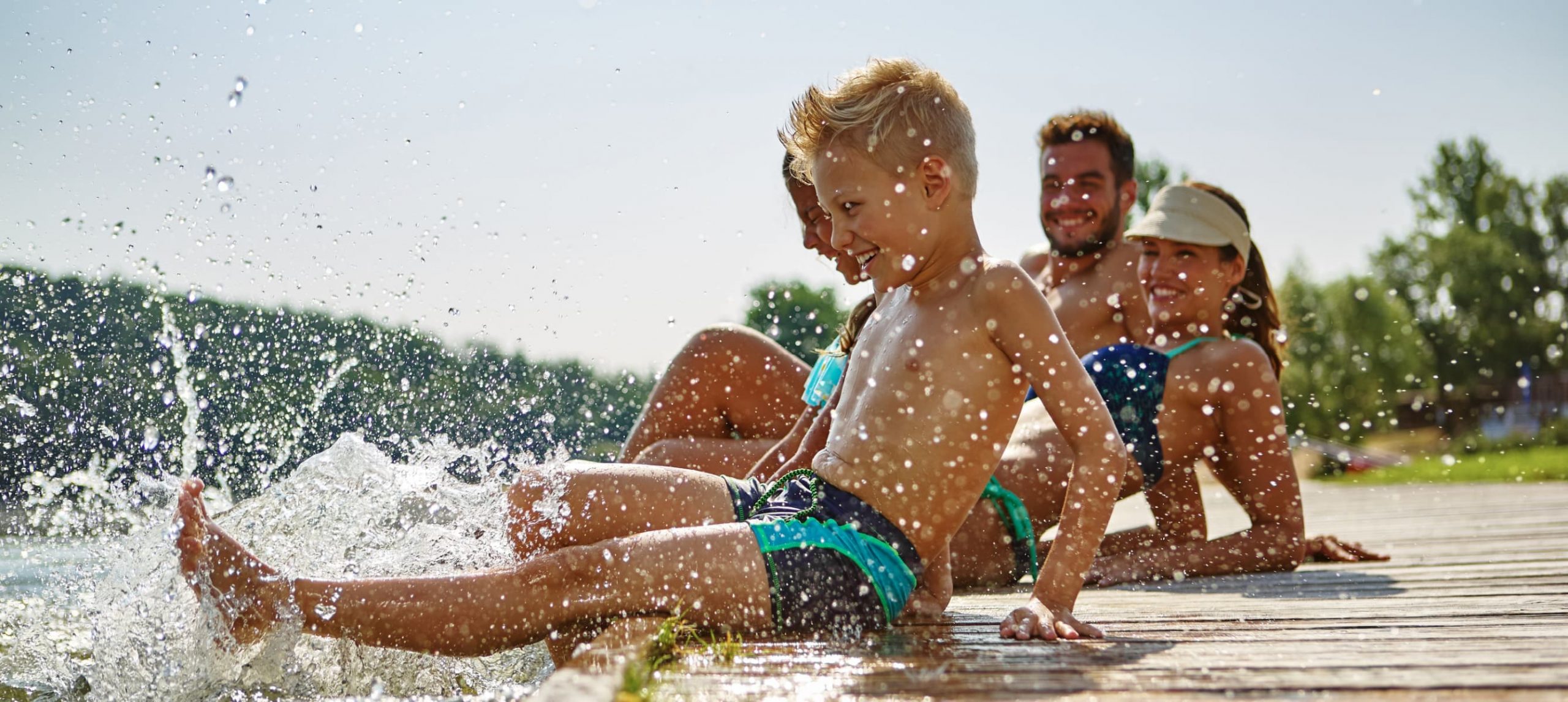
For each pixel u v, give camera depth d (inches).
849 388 84.1
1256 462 123.0
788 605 72.5
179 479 74.9
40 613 81.7
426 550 82.0
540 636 69.4
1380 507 270.2
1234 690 54.3
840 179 80.4
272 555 81.9
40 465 104.0
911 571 77.6
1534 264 1040.8
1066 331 144.1
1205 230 125.3
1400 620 77.3
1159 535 131.0
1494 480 521.0
